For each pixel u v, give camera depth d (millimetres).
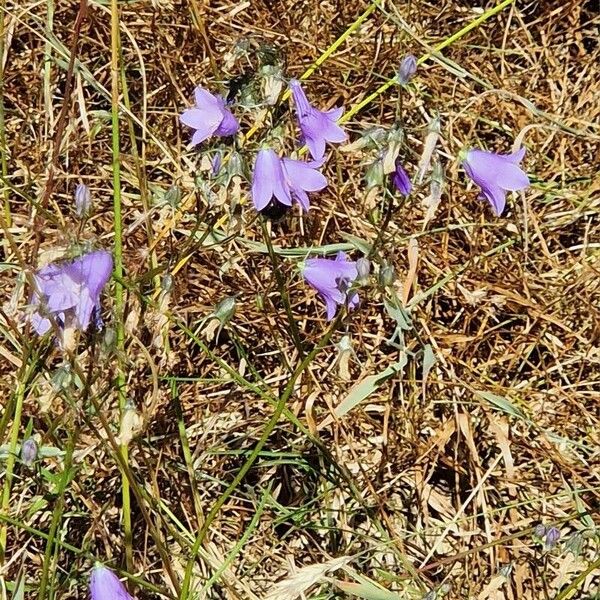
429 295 588
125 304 451
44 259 357
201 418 539
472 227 614
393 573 500
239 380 474
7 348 534
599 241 638
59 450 430
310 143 440
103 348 374
